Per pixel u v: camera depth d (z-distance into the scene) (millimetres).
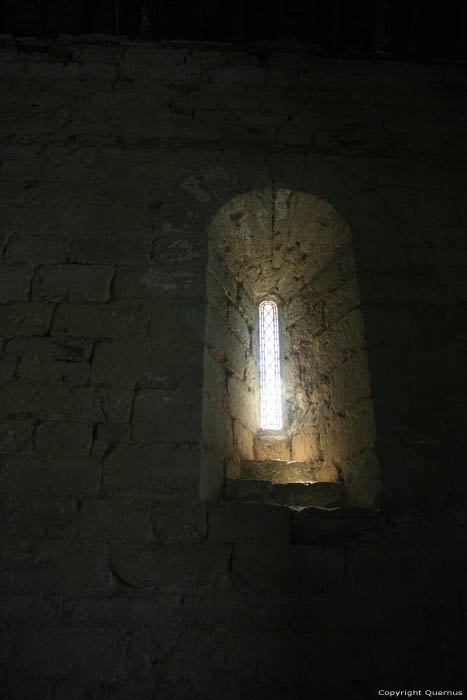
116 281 2709
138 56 3516
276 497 2742
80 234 2840
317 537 2283
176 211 2939
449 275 2936
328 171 3188
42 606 2047
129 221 2891
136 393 2453
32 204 2924
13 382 2455
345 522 2322
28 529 2176
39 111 3254
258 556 2188
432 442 2510
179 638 2021
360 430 2678
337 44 3709
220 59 3551
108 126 3223
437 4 3771
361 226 3021
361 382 2719
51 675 1938
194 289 2723
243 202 3102
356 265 2916
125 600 2074
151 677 1950
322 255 3363
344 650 2043
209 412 2662
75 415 2396
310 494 2744
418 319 2803
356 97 3512
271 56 3609
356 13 3820
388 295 2848
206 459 2486
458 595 2193
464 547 2295
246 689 1952
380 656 2043
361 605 2135
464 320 2828
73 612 2045
